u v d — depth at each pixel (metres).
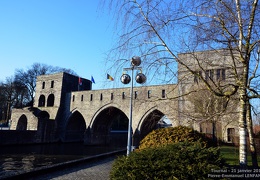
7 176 9.62
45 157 31.17
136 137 38.62
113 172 6.02
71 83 55.53
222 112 6.65
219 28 5.63
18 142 41.06
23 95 72.38
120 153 21.19
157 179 5.41
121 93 44.19
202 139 10.38
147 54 6.04
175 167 5.46
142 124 38.62
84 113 49.12
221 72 6.57
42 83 56.91
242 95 5.72
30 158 29.88
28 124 47.75
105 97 46.69
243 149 5.65
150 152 6.00
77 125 55.12
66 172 12.24
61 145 47.56
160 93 32.69
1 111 74.75
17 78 70.25
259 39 5.37
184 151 5.75
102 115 49.09
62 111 52.47
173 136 10.23
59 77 53.78
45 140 47.28
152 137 10.63
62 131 51.19
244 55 6.04
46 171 11.72
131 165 5.80
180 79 6.29
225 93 6.07
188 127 10.81
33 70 71.75
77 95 51.00
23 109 51.41
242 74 5.83
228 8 5.34
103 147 45.81
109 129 55.03
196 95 11.17
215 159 5.70
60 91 52.66
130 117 14.20
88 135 47.62
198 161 5.53
